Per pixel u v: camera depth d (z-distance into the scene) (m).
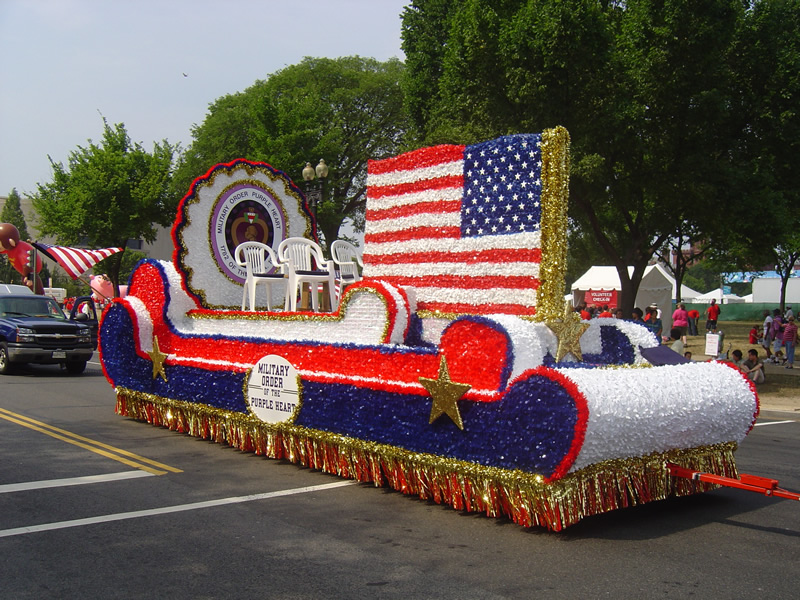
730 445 6.06
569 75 16.28
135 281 9.41
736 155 18.88
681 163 17.64
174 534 4.97
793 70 17.97
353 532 5.01
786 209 18.52
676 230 21.39
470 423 5.29
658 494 5.46
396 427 5.87
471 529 5.07
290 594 3.94
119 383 9.41
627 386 5.02
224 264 9.23
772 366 19.47
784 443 9.26
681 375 5.59
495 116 17.58
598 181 17.88
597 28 16.05
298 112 30.41
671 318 28.73
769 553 4.67
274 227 9.74
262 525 5.18
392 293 6.41
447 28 26.75
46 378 14.80
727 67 17.53
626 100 17.12
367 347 6.20
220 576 4.20
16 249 25.09
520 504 4.96
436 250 6.94
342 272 8.88
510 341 5.16
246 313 7.90
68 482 6.37
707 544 4.85
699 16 16.31
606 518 5.44
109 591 3.98
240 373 7.56
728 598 3.91
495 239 6.43
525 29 16.27
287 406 6.94
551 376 4.80
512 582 4.11
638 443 5.08
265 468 6.92
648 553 4.64
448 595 3.92
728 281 67.12
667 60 16.73
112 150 30.59
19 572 4.26
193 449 7.76
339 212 38.25
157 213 30.98
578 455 4.70
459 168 6.82
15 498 5.84
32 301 16.56
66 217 29.75
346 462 6.33
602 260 34.47
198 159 40.62
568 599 3.88
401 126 40.41
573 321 6.12
